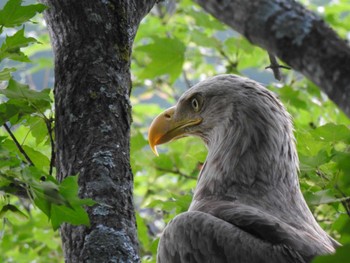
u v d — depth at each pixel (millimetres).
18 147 9234
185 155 15148
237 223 9609
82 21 9031
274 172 10867
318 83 9258
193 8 19000
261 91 11328
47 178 7695
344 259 4809
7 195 8734
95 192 8180
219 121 11461
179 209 12453
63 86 8844
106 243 7930
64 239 8195
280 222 9734
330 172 11141
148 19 19594
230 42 17719
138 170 14805
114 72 8898
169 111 12117
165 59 16016
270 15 9859
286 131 11125
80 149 8469
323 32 9352
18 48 8984
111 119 8625
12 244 17328
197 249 9477
